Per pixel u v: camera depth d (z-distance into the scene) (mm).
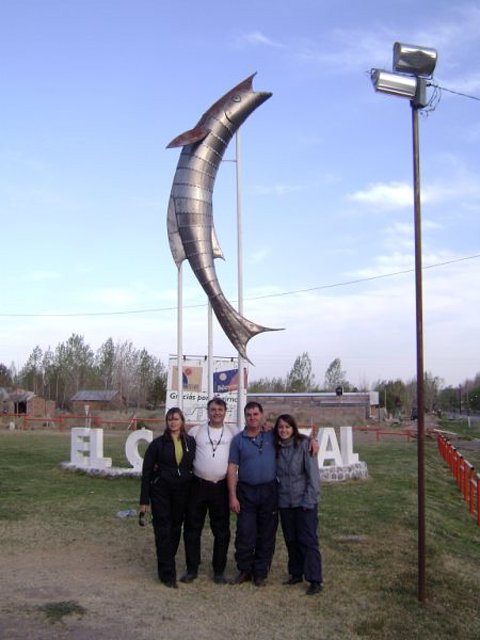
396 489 13938
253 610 6066
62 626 5434
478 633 5844
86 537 8594
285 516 6773
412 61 6445
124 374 70062
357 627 5785
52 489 12383
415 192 6523
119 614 5781
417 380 6520
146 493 6578
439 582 7141
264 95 12758
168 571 6602
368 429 33250
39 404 54750
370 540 8875
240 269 13539
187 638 5348
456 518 12234
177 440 6598
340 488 13586
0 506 10492
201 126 12523
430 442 33312
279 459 6762
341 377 79812
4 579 6676
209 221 12594
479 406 98562
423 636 5672
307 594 6535
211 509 6770
